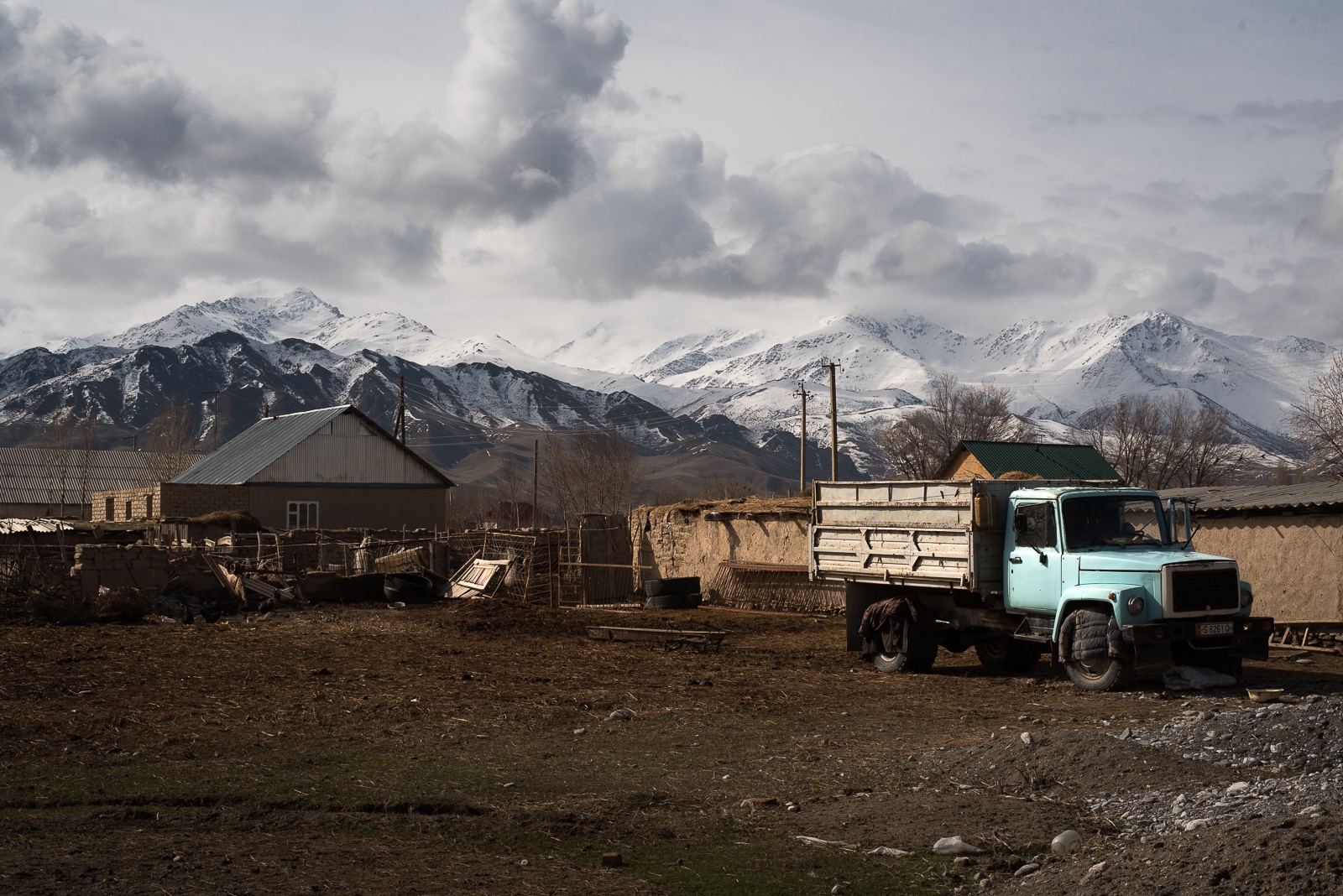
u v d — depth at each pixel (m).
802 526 28.48
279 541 35.69
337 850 7.52
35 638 19.97
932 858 7.29
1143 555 14.58
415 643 20.09
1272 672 16.42
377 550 35.53
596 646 19.97
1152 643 14.03
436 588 31.72
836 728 11.95
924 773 9.59
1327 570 20.67
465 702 13.35
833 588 27.30
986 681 15.78
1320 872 5.80
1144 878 6.29
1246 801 7.82
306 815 8.35
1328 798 7.57
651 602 29.73
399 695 13.88
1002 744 9.70
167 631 21.72
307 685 14.59
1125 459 64.81
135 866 7.06
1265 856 6.07
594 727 11.94
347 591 30.05
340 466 55.25
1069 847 7.26
